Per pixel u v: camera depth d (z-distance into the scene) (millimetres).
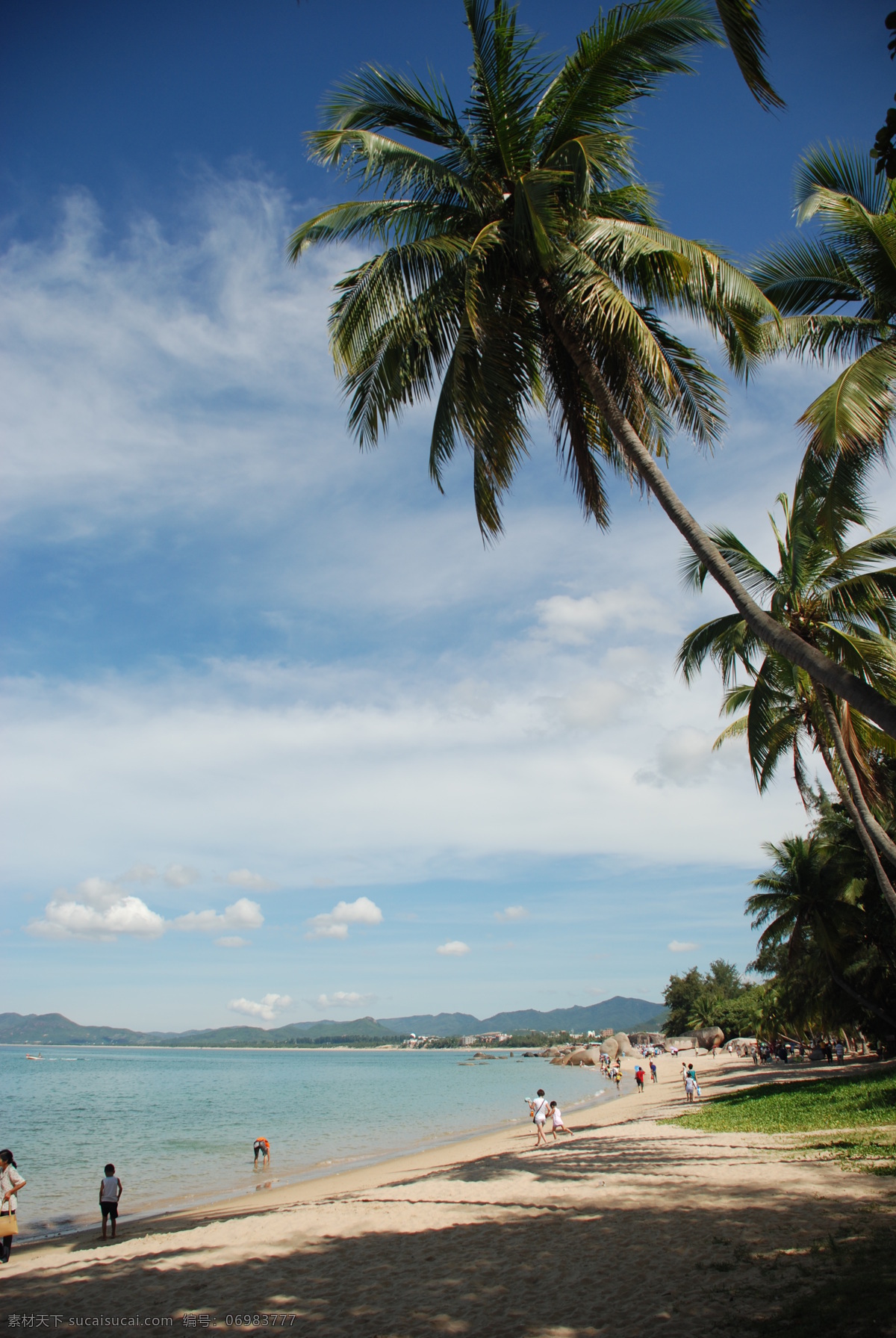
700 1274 7766
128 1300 9422
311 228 10047
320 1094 68562
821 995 31219
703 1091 37312
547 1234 10469
